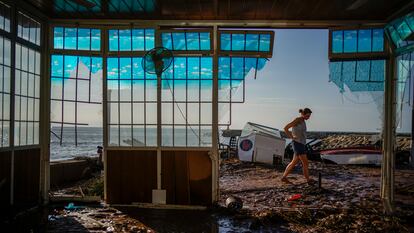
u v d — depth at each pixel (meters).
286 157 15.89
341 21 6.06
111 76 6.31
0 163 4.96
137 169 6.28
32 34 5.85
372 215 5.64
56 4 5.49
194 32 6.14
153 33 6.22
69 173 9.66
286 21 6.12
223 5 5.43
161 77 6.23
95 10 5.74
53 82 6.25
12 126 5.25
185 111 6.24
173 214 5.77
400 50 5.60
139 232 4.79
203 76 6.20
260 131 13.85
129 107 6.30
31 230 4.73
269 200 6.84
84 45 6.28
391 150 6.00
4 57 5.09
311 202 6.64
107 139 6.32
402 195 7.43
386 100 6.03
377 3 5.21
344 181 9.31
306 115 8.22
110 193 6.32
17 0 5.28
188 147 6.20
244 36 6.11
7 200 5.13
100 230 4.85
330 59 6.14
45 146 6.21
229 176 10.18
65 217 5.46
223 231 4.89
